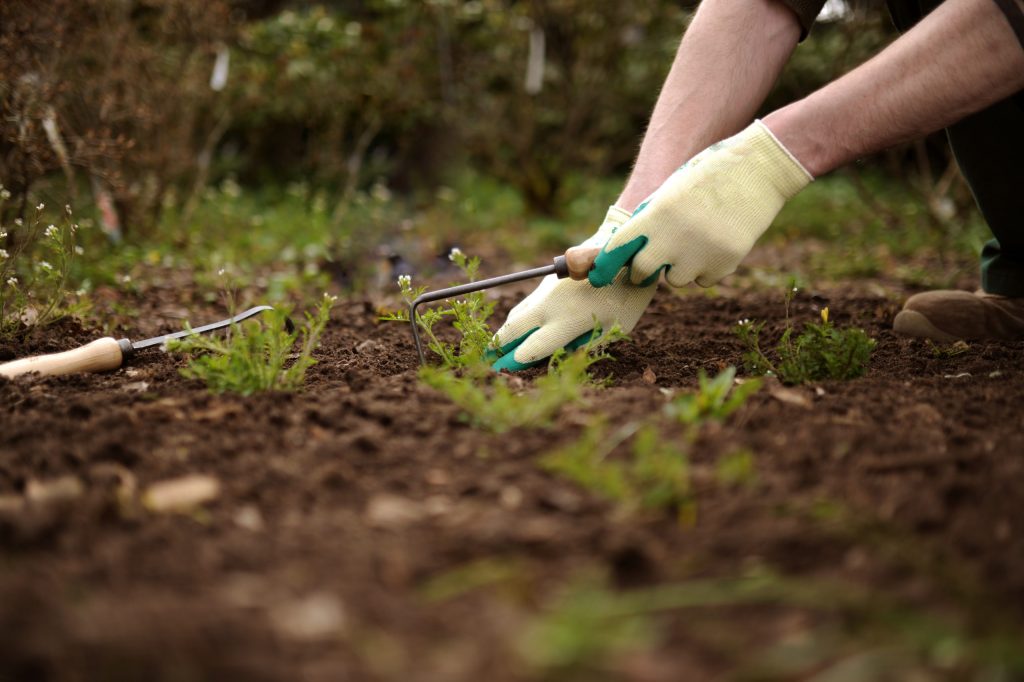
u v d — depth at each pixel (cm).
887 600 100
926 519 117
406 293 209
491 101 696
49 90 338
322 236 474
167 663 89
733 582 104
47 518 117
